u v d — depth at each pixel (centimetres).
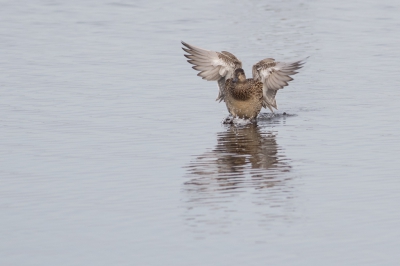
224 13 3123
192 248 923
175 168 1271
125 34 2681
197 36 2627
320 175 1219
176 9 3216
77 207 1072
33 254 912
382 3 3344
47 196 1121
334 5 3309
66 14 3078
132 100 1800
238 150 1394
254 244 932
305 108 1748
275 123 1631
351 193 1122
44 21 2920
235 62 1759
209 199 1102
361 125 1562
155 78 2036
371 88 1909
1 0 3391
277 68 1742
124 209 1062
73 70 2117
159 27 2812
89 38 2605
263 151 1384
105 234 970
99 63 2214
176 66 2183
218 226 992
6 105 1730
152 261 888
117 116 1652
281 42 2506
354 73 2081
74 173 1240
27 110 1688
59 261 893
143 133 1516
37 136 1480
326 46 2452
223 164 1295
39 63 2202
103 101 1783
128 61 2247
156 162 1311
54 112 1673
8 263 890
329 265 873
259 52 2333
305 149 1392
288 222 1004
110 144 1428
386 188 1143
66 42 2531
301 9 3222
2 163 1298
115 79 2016
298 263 879
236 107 1680
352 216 1025
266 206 1070
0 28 2761
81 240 952
